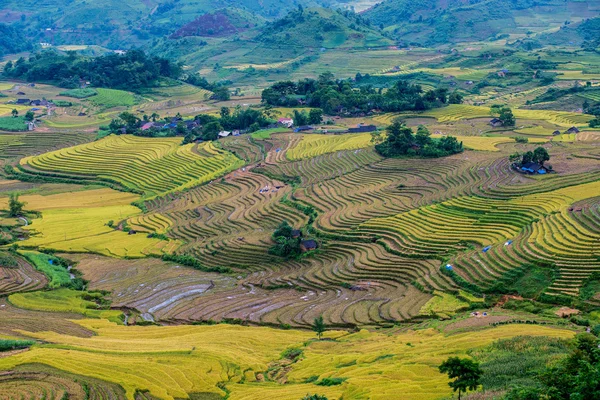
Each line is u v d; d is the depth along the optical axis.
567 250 93.25
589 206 108.25
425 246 107.38
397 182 143.12
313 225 123.88
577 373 49.09
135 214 145.88
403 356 69.69
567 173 131.25
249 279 108.44
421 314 87.75
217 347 78.19
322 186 146.38
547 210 110.12
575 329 74.62
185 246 124.06
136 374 67.75
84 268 116.19
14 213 144.12
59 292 104.06
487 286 91.44
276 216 133.12
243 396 62.81
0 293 103.00
